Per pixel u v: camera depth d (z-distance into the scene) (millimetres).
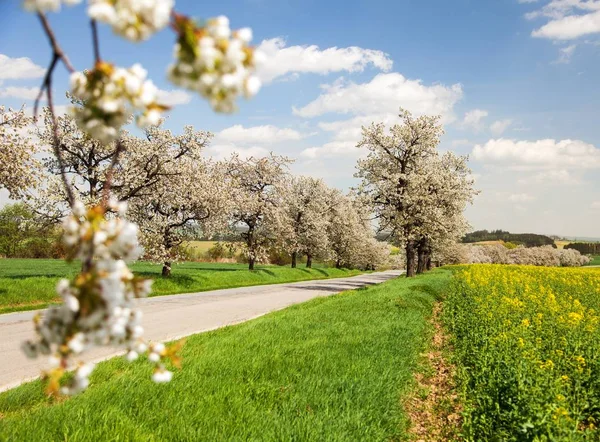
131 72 1702
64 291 1705
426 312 16844
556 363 8250
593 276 33156
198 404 5977
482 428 6094
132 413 5645
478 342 10242
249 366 7926
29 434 4840
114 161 1935
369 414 6219
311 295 26328
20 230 21672
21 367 9008
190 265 52375
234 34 1531
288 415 5891
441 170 37219
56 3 1369
